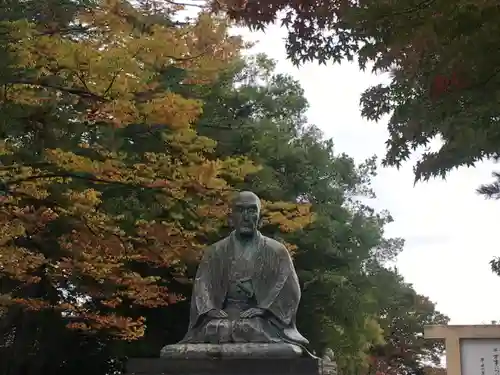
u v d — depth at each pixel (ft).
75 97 40.06
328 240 75.10
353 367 109.29
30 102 39.32
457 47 26.86
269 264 34.68
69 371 82.64
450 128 29.76
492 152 31.35
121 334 52.85
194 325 33.96
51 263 49.88
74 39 41.98
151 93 39.42
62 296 69.15
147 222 45.16
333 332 82.28
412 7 27.32
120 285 52.80
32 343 76.28
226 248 35.29
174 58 40.65
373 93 38.50
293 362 30.99
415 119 32.73
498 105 28.25
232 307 34.32
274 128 76.79
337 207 81.35
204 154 48.26
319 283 76.89
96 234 43.98
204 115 69.05
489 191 39.78
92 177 41.45
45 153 40.86
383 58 32.27
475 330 67.15
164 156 40.42
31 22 40.93
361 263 88.58
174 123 39.52
